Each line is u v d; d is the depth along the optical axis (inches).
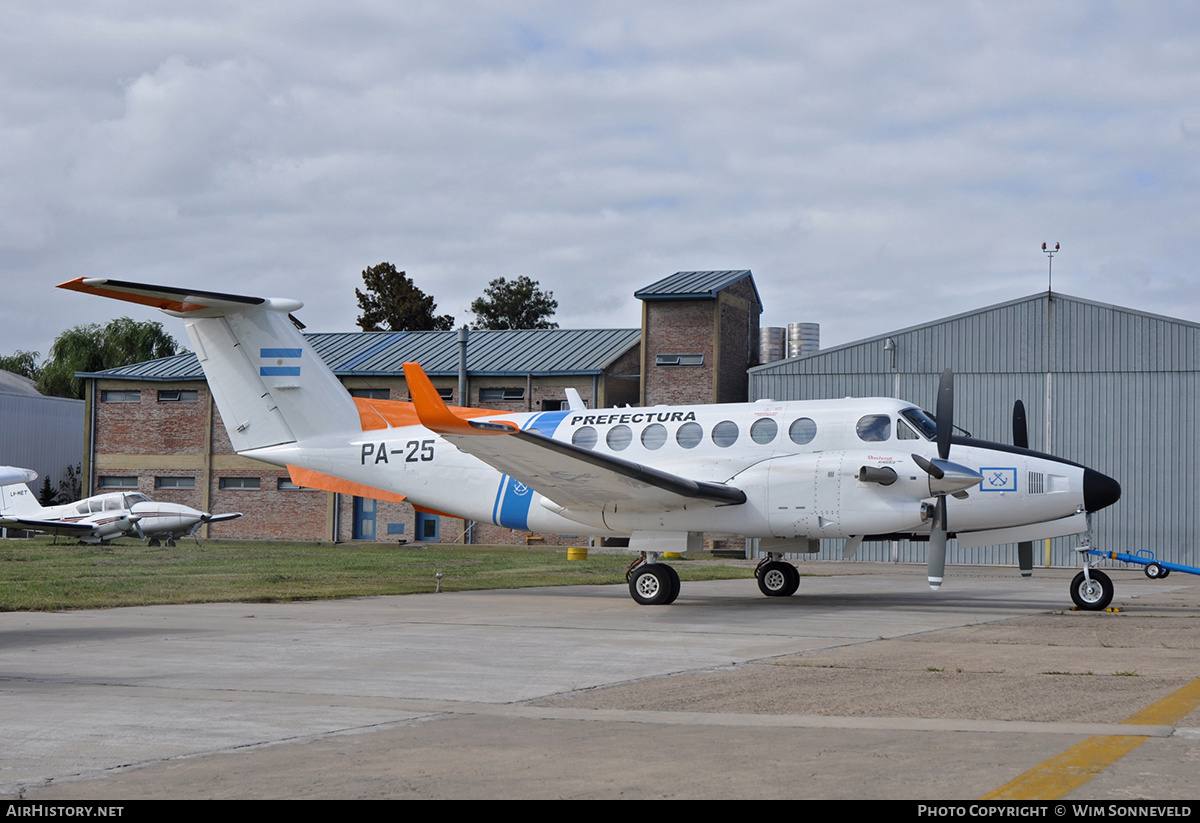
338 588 690.2
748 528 596.7
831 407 619.5
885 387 1425.9
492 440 536.7
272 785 192.5
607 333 1786.4
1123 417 1315.2
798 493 587.2
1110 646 409.1
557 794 186.7
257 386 719.7
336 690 300.2
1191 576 1098.1
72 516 1416.1
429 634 443.5
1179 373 1295.5
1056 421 1344.7
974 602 650.8
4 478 1061.1
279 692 296.2
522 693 296.2
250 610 550.6
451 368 1675.7
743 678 324.5
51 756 215.6
